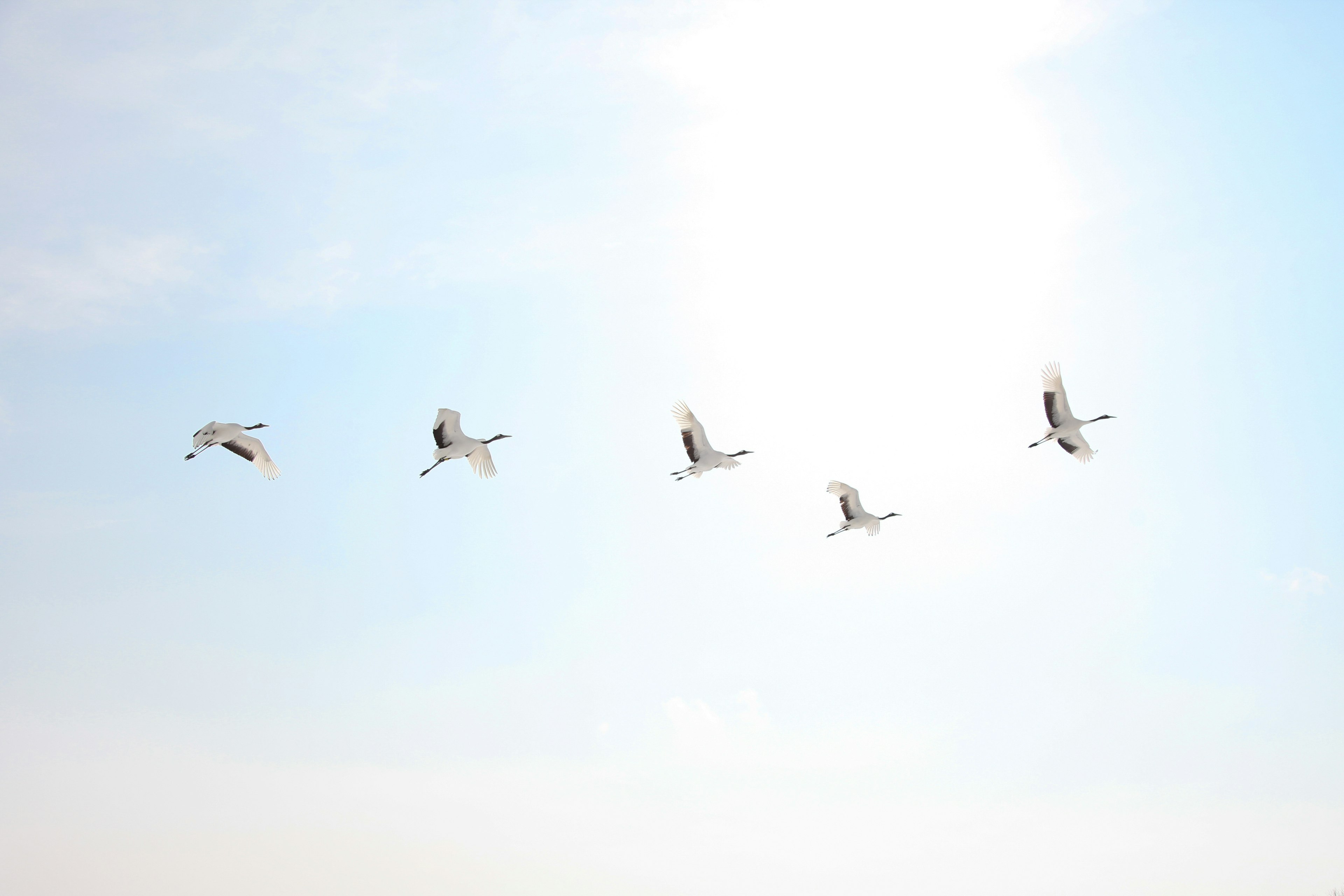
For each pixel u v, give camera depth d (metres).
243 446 49.16
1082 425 51.88
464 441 50.03
